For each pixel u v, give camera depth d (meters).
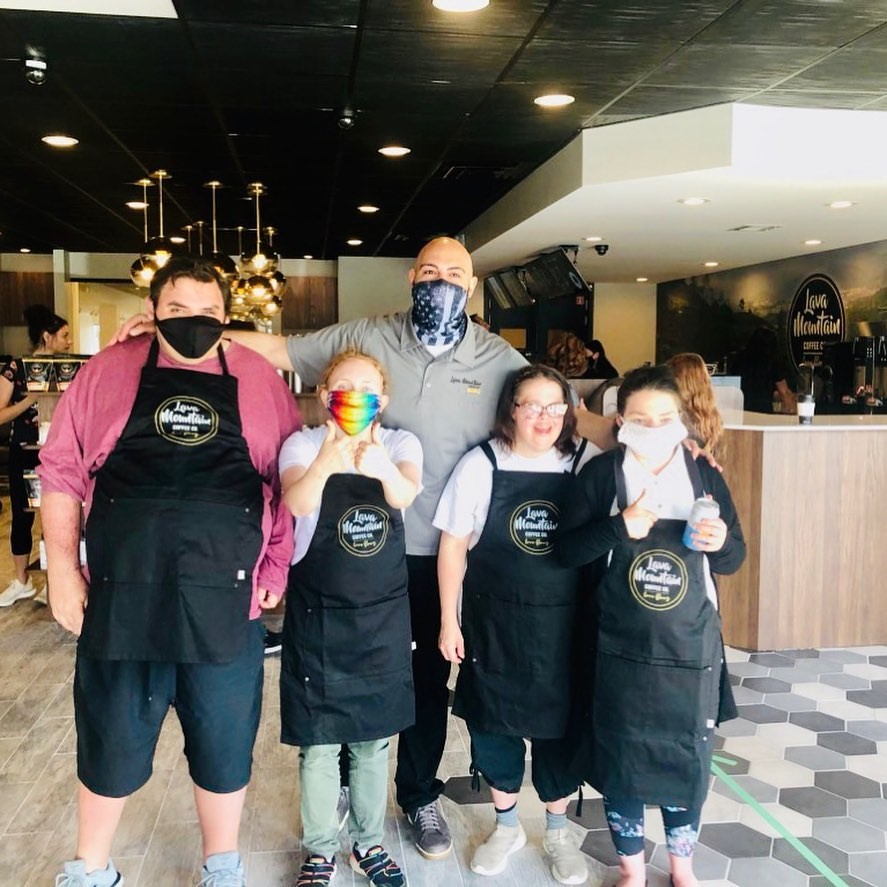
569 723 2.09
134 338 1.94
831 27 3.37
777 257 8.66
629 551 1.89
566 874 2.18
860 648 4.09
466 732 3.10
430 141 5.16
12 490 4.60
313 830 2.08
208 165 5.78
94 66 3.82
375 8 3.17
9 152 5.41
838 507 4.03
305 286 10.72
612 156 4.85
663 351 11.67
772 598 4.01
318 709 2.01
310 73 3.92
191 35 3.46
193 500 1.78
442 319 2.16
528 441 2.04
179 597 1.76
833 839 2.43
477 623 2.13
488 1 3.11
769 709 3.35
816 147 4.58
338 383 1.95
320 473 1.79
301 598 2.03
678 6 3.16
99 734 1.84
